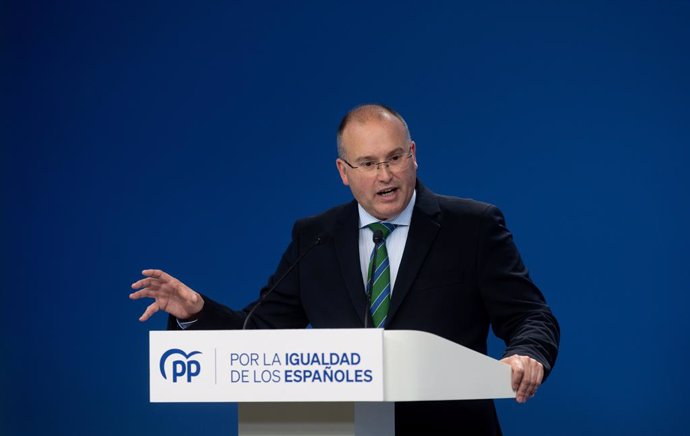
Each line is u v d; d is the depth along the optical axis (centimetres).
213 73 1168
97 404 1185
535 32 1070
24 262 1206
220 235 1160
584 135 1054
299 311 661
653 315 1034
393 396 439
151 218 1177
